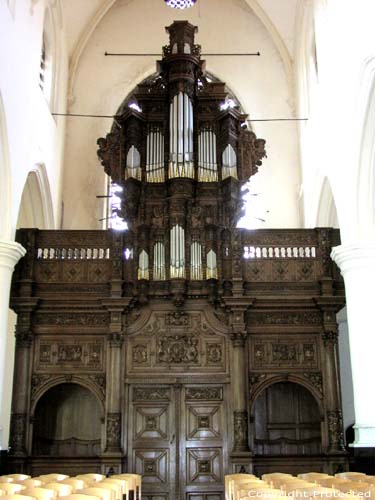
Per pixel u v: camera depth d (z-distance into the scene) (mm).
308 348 16984
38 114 20016
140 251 17281
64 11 23875
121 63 26250
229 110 18641
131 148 18531
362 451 15211
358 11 15633
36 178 20719
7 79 16062
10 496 7250
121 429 16312
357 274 16125
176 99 18828
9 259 15969
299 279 17234
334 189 18203
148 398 16609
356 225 16391
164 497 15984
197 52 20109
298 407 17844
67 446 17469
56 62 23578
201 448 16266
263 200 24688
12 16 16594
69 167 24734
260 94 25953
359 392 15641
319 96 20781
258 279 17203
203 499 15938
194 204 18031
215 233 17391
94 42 26375
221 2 26875
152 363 16781
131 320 17078
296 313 17172
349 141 16688
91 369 16766
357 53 15711
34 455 16750
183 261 17109
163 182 18172
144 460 16219
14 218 16781
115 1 26516
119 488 10477
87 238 17500
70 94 25547
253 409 16516
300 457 16250
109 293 17016
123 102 25922
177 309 17094
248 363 16797
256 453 17219
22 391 16453
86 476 12375
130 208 17906
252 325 17078
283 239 17531
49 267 17266
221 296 16875
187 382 16672
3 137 15992
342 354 22844
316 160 21297
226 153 18484
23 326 16828
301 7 23766
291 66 25953
